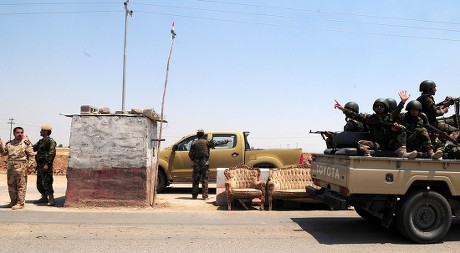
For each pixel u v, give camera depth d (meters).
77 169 8.95
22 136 8.65
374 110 6.59
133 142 8.99
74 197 8.91
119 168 8.95
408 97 6.25
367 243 6.09
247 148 12.74
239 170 9.80
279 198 9.18
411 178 6.04
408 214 6.05
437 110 7.07
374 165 6.01
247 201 9.38
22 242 5.88
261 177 9.88
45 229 6.75
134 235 6.41
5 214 8.00
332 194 6.76
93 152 8.98
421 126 6.55
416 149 6.60
